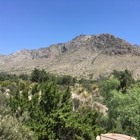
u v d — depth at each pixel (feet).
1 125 31.24
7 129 31.45
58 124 44.96
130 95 65.51
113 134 34.40
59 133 44.68
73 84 268.21
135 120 52.29
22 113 45.70
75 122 46.55
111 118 75.56
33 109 47.57
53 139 42.16
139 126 52.19
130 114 54.29
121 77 161.17
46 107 49.11
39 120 44.91
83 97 161.99
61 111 46.70
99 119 75.41
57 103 50.80
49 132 42.19
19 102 48.11
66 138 45.70
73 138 45.60
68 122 44.62
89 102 135.85
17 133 32.78
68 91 54.80
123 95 70.74
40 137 40.98
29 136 35.81
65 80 252.01
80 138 43.78
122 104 65.31
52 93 50.06
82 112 69.72
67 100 53.78
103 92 112.06
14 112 46.24
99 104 141.08
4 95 62.80
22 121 42.65
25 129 35.91
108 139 31.30
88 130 45.88
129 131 55.57
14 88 141.90
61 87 184.24
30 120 44.80
